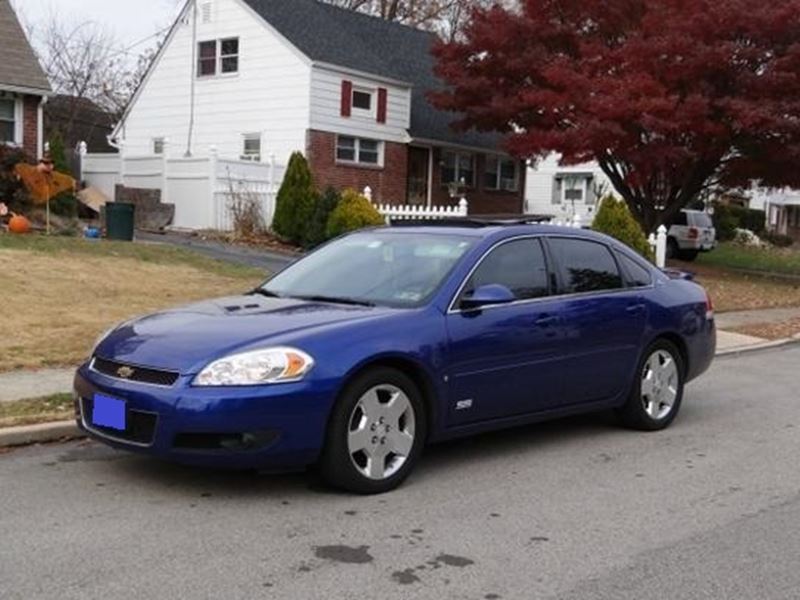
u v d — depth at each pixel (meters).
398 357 5.81
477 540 5.06
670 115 20.56
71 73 47.38
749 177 23.33
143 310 11.98
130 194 24.86
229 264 16.86
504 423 6.62
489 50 24.19
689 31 20.83
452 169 31.88
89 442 6.88
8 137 23.39
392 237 7.10
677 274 8.55
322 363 5.47
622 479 6.35
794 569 4.77
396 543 4.98
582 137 20.88
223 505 5.50
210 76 28.41
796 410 8.95
